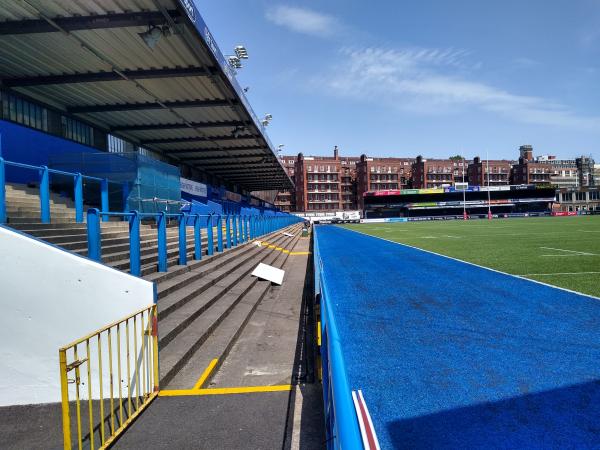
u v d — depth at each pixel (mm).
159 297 6293
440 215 89812
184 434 3312
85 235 7359
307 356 5348
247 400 3943
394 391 3758
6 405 3893
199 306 6574
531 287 8430
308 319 7387
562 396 3582
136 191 12086
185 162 28453
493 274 10312
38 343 3895
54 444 3221
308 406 3807
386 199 89562
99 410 3748
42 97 13656
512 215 87500
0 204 5520
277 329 6762
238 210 31141
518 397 3584
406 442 2938
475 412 3342
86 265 3906
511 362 4383
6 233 3869
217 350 5285
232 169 33562
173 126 18531
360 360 4566
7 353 3885
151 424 3475
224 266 10539
